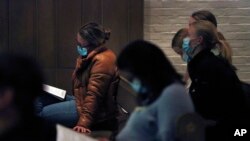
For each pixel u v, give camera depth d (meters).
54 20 7.95
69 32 7.95
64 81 8.02
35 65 2.68
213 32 4.65
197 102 4.40
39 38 7.97
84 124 5.66
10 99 2.60
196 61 4.48
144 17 7.96
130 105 7.46
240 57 8.02
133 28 7.90
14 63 2.61
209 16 5.86
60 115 6.18
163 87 3.38
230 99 4.33
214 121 4.35
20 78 2.59
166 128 3.26
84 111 5.69
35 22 7.96
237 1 7.93
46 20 7.95
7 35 7.98
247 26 7.98
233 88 4.35
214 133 4.36
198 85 4.42
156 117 3.35
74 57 7.98
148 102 3.42
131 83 3.49
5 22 7.96
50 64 7.99
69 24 7.93
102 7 7.88
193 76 4.47
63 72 8.01
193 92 4.44
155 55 3.42
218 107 4.34
